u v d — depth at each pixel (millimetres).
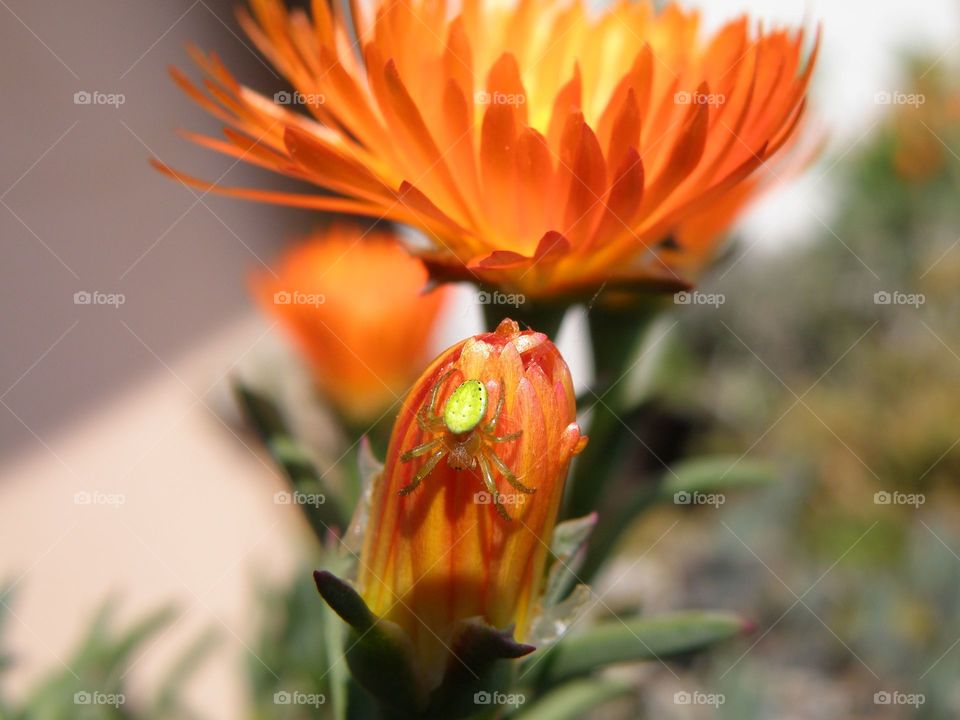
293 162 84
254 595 156
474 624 77
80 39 312
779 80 84
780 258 340
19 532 238
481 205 85
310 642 135
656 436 339
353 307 122
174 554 242
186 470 269
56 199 298
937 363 315
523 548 79
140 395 277
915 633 199
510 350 77
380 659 78
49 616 215
